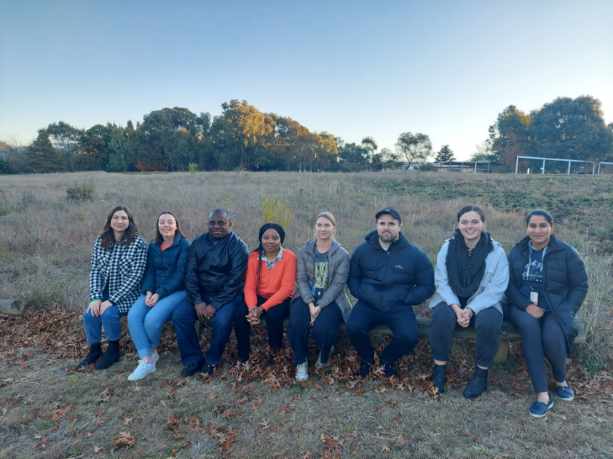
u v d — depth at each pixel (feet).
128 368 12.14
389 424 9.41
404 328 11.23
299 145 217.77
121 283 12.72
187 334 12.10
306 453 8.48
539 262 11.02
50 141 189.16
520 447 8.61
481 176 74.49
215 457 8.43
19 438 9.13
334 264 12.08
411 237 24.85
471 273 11.18
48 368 12.11
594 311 12.80
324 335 11.62
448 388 11.01
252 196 41.57
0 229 26.27
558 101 179.83
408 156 246.88
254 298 12.21
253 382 11.34
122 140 204.95
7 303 15.51
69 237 25.25
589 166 163.22
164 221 12.79
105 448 8.77
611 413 9.71
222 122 200.13
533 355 10.23
